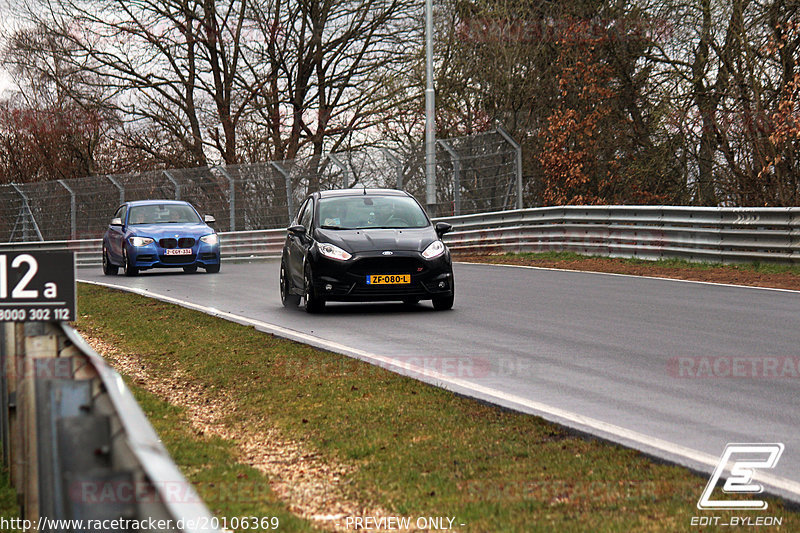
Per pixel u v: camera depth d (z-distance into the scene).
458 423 16.31
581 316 29.69
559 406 17.19
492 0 75.19
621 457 13.66
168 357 25.17
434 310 32.53
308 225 34.66
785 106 52.19
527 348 23.84
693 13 65.00
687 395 18.03
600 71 71.12
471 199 61.81
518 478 12.96
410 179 63.84
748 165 62.34
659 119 65.75
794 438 14.72
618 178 71.75
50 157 109.75
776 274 41.34
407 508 11.91
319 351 23.89
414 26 90.19
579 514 11.18
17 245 79.44
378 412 17.42
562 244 54.88
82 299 40.94
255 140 95.25
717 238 45.91
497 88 75.12
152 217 56.75
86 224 78.88
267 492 12.91
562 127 71.44
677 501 11.48
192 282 47.84
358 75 94.69
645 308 31.31
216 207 71.75
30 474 10.09
